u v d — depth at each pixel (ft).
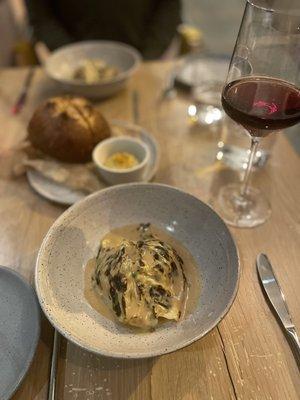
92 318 0.89
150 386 0.84
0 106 1.76
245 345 0.91
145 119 1.69
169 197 1.11
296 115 0.98
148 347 0.82
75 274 0.99
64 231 1.02
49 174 1.34
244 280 1.05
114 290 0.90
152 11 3.05
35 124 1.40
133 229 1.11
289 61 1.00
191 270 1.01
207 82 1.83
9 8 3.23
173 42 3.00
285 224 1.21
